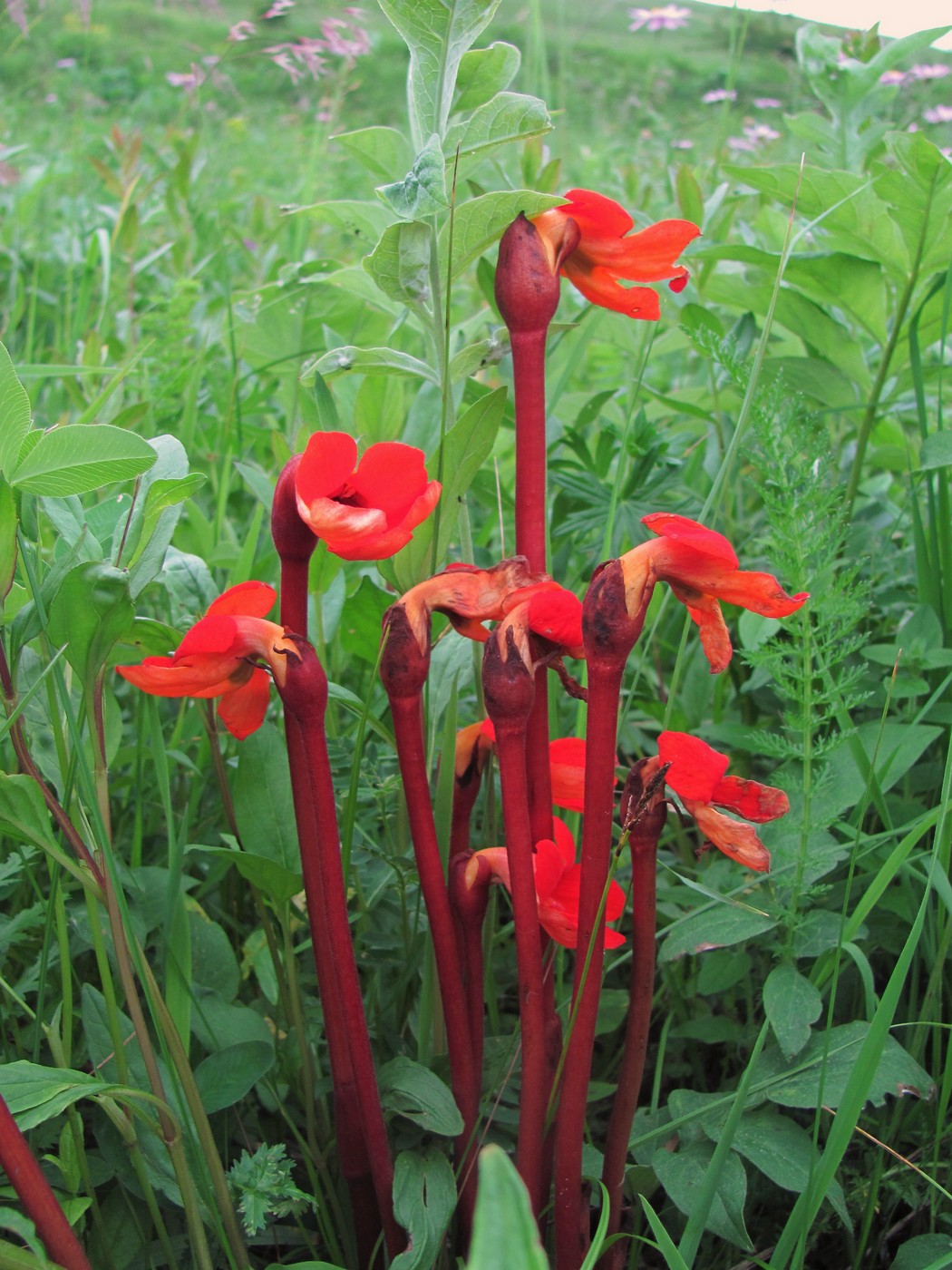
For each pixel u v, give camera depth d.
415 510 0.32
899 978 0.35
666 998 0.51
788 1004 0.41
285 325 0.73
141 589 0.37
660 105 1.61
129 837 0.53
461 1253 0.38
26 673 0.39
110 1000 0.36
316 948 0.37
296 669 0.33
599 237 0.37
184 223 0.95
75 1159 0.36
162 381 0.73
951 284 0.52
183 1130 0.38
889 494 0.74
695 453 0.77
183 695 0.34
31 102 1.50
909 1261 0.39
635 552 0.32
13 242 1.11
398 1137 0.40
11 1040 0.44
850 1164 0.45
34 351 0.91
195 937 0.45
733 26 0.89
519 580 0.34
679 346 0.80
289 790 0.42
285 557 0.36
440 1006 0.42
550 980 0.38
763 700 0.60
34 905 0.48
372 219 0.52
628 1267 0.40
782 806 0.34
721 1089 0.47
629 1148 0.42
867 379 0.65
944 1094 0.41
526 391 0.36
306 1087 0.41
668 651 0.70
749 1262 0.41
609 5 1.62
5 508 0.33
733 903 0.37
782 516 0.47
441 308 0.43
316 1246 0.42
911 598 0.60
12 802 0.33
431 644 0.34
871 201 0.59
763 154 1.11
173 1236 0.40
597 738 0.33
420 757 0.35
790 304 0.63
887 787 0.48
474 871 0.36
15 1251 0.29
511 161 0.99
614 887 0.35
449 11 0.38
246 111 1.56
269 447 0.84
